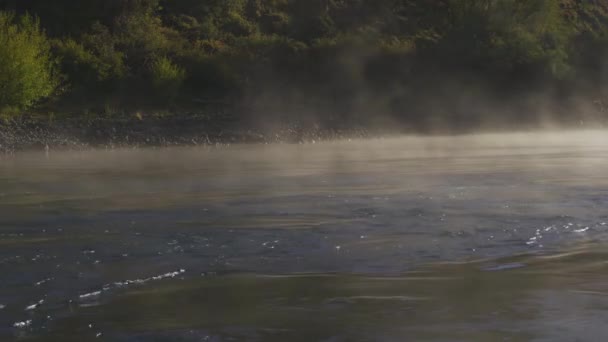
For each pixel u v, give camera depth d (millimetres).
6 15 52562
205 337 7578
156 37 59969
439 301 8867
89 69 53844
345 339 7492
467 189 19812
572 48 67938
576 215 15211
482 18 65625
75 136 44375
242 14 70250
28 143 42719
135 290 9516
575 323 7918
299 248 12125
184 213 15938
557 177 22672
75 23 60688
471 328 7781
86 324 8062
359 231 13625
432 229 13812
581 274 10250
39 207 17062
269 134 48344
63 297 9141
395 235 13234
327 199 18031
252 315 8352
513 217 15039
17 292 9344
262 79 58344
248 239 12852
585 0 87188
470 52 63781
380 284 9766
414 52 64062
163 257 11422
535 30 68000
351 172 25297
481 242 12617
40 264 10859
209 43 62906
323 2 72250
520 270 10531
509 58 63375
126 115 49156
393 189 20031
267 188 20641
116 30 60594
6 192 20250
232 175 24734
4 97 47188
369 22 71438
